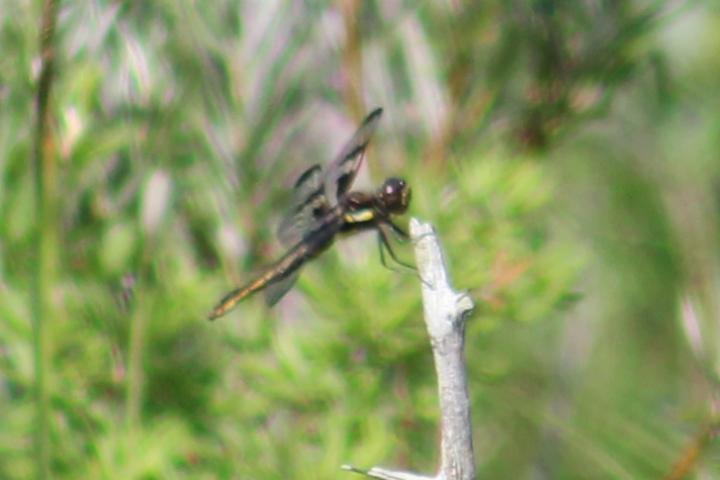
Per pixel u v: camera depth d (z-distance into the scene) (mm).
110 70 2525
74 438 2508
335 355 2521
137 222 2523
